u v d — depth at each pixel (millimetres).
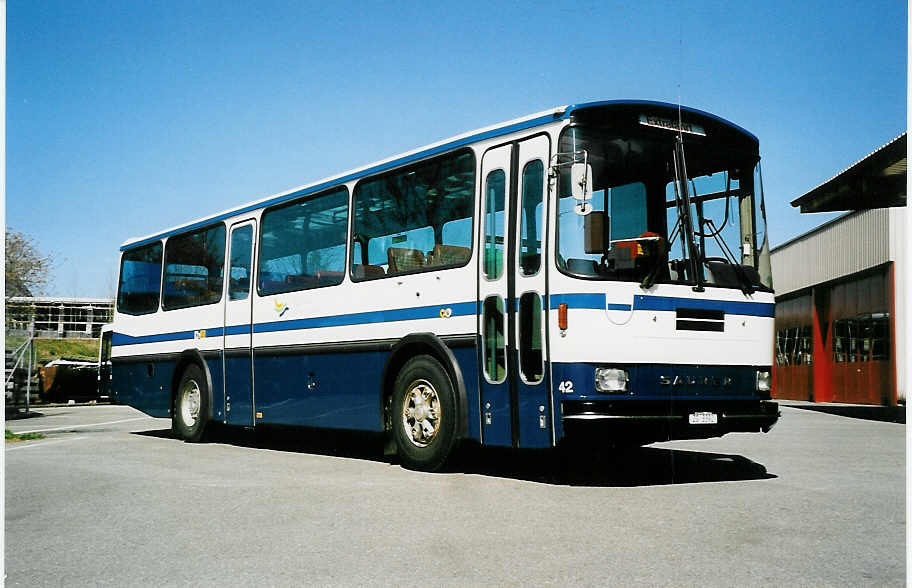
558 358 8008
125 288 16141
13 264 37906
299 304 11641
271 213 12492
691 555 5316
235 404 12883
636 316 8070
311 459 10883
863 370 30656
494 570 5012
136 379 15461
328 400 10977
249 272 12773
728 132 9102
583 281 7953
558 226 8195
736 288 8727
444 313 9312
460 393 9008
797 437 14398
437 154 9711
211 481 8688
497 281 8711
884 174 23422
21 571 5180
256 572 5062
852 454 11336
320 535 6008
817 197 26750
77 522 6605
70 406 33719
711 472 9281
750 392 8711
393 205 10273
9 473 9391
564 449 11891
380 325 10195
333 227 11219
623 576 4852
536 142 8523
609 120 8438
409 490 7945
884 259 28766
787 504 7066
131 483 8578
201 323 13758
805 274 36500
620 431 7828
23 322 38406
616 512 6730
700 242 8672
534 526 6211
